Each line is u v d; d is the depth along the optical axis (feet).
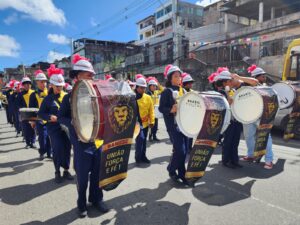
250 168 15.81
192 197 11.97
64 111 10.63
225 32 93.30
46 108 14.05
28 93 22.50
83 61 10.19
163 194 12.37
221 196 12.00
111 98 8.89
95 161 10.46
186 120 11.50
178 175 13.64
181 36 78.33
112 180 9.59
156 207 11.06
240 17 106.32
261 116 13.12
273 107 13.66
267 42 66.03
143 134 17.24
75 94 9.46
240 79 15.57
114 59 123.34
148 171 15.80
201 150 11.17
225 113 11.50
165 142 24.62
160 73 90.58
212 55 76.89
